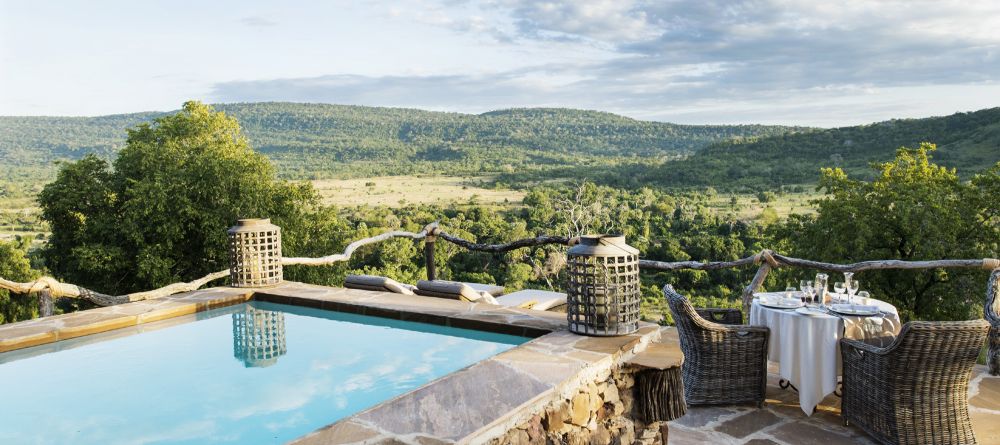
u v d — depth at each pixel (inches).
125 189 729.0
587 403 108.6
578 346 120.6
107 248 686.5
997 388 168.4
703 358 159.0
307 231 763.4
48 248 775.1
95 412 111.7
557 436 100.3
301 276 735.7
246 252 200.1
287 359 141.3
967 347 126.0
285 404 114.3
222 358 142.9
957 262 181.3
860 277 779.4
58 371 134.8
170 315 175.9
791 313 153.9
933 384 128.7
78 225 750.5
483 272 1208.2
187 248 720.3
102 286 723.4
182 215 686.5
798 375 153.7
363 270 1083.3
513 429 91.0
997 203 757.9
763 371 157.9
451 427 84.5
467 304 173.0
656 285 1172.5
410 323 166.6
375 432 83.4
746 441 139.1
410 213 2219.5
